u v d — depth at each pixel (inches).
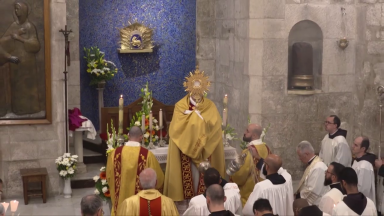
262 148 265.4
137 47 434.3
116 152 268.2
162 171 280.8
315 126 376.5
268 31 361.7
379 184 306.7
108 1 430.6
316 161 249.8
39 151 342.3
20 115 336.5
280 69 366.6
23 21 329.1
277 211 225.8
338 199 214.5
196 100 275.1
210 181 214.1
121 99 284.4
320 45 374.6
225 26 414.0
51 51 338.0
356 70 373.1
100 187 289.9
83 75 430.9
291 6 362.6
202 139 267.3
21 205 329.4
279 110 370.0
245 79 374.6
